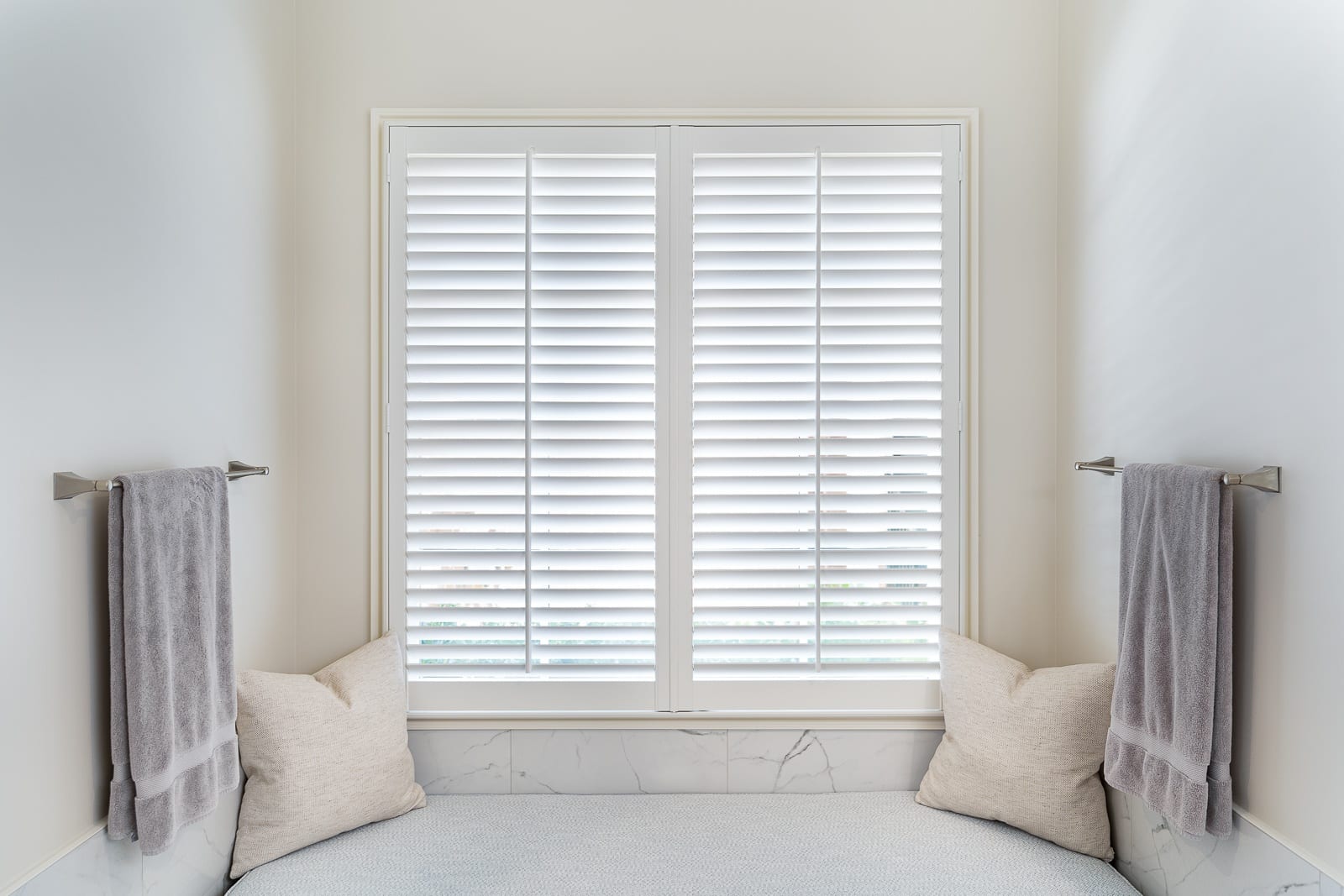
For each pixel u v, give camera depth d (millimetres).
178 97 1422
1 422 1031
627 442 1871
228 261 1595
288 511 1859
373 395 1885
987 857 1577
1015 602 1898
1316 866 1104
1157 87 1505
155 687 1206
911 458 1883
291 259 1865
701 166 1884
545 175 1893
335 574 1901
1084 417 1788
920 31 1894
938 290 1885
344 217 1890
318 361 1893
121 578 1182
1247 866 1236
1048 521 1891
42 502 1104
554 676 1891
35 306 1086
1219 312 1328
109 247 1235
